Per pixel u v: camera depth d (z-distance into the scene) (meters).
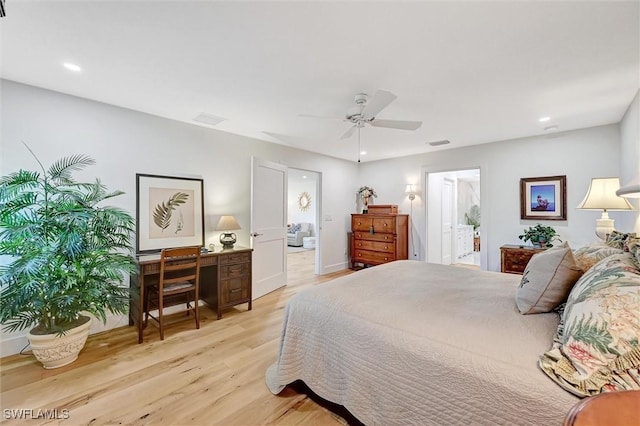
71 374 2.04
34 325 2.41
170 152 3.26
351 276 2.27
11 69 2.14
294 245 9.41
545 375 0.97
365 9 1.47
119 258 2.39
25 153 2.40
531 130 3.64
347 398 1.48
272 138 4.11
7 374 2.04
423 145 4.49
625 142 2.98
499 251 4.22
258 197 3.88
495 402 1.01
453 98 2.61
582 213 3.56
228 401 1.76
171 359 2.25
